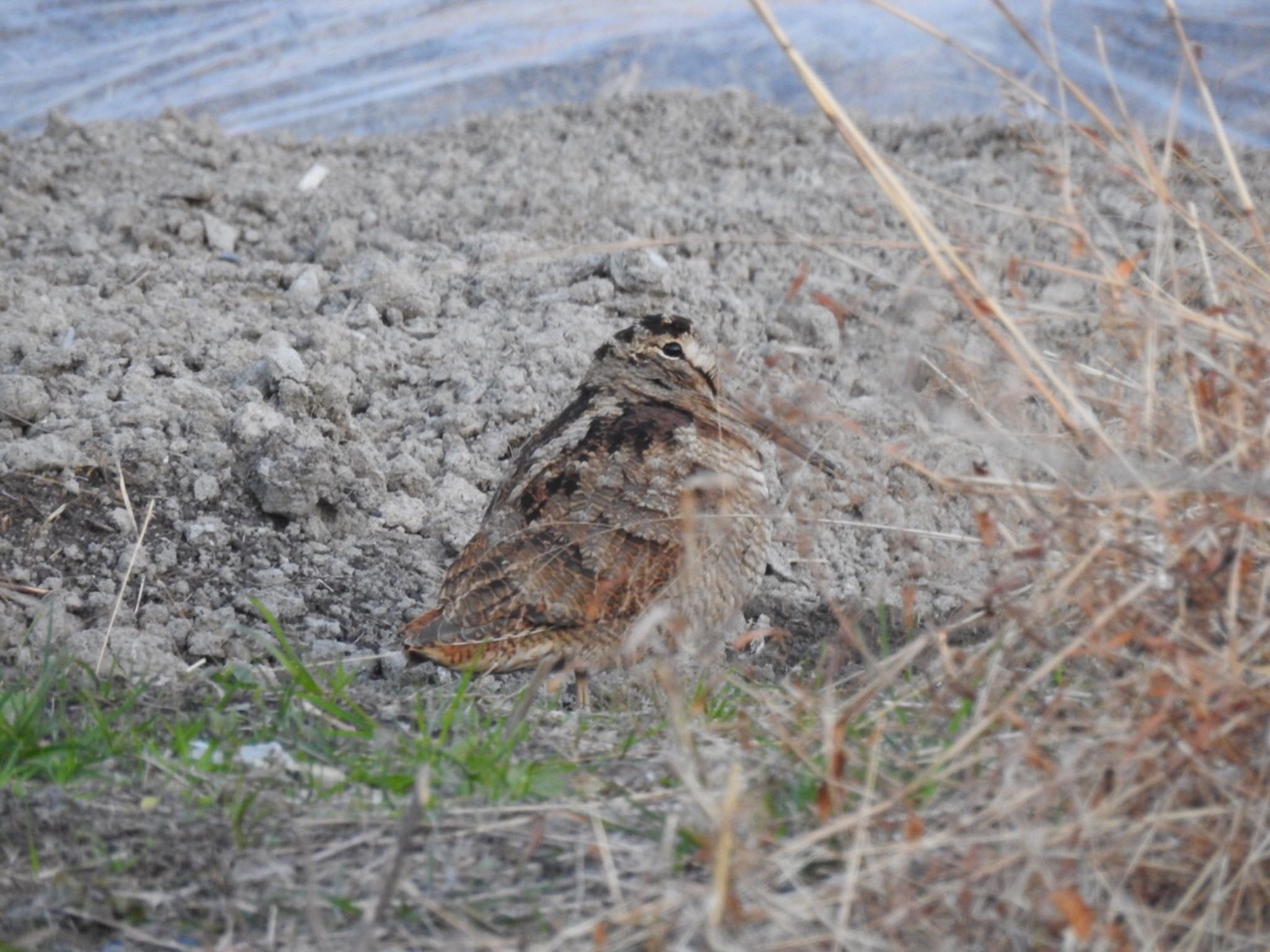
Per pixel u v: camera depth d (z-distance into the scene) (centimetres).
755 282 1578
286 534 1213
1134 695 707
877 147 1931
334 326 1428
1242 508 737
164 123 1966
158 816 773
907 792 662
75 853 738
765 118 2012
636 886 695
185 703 923
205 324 1431
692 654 1027
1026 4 2233
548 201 1711
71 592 1106
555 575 975
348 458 1262
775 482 1283
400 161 1898
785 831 718
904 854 632
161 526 1188
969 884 642
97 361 1345
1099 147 853
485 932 673
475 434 1362
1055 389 1037
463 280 1580
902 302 857
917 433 1210
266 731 877
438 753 827
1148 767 670
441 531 1245
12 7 2416
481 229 1700
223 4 2473
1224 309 815
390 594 1174
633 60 2294
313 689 920
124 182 1789
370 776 809
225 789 796
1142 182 845
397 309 1510
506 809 763
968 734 677
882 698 885
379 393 1398
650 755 851
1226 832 662
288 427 1255
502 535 1008
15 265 1542
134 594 1124
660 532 994
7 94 2192
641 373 1109
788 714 852
